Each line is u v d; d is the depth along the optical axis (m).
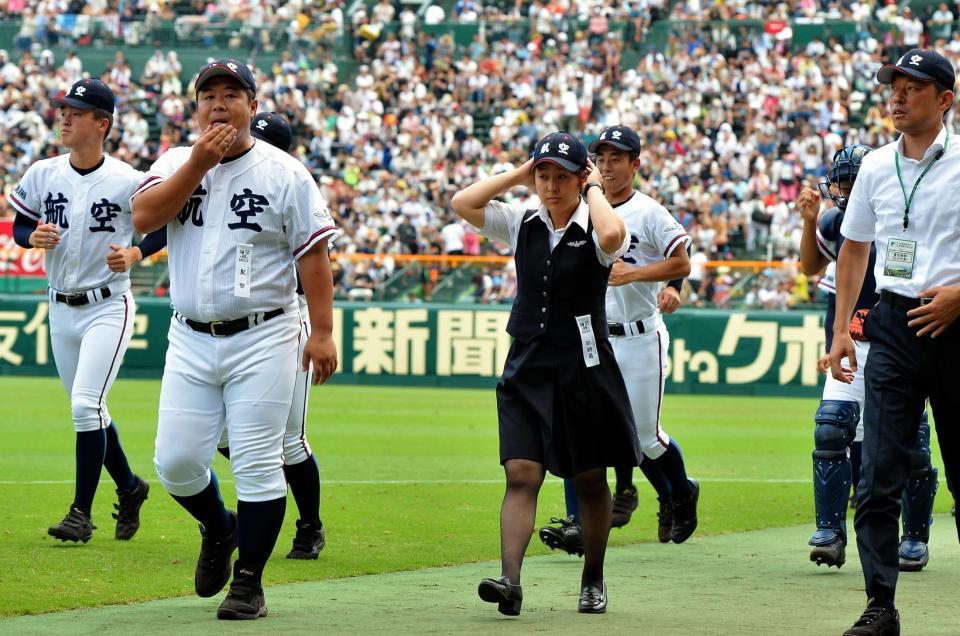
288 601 18.42
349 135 91.75
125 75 93.75
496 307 67.69
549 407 17.42
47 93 93.94
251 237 17.16
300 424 22.06
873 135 89.06
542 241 17.64
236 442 17.19
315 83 94.69
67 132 23.62
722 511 29.92
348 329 68.69
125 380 68.25
